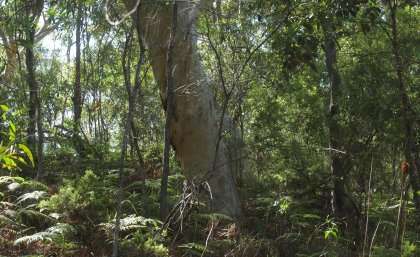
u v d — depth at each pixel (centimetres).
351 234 876
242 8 912
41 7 967
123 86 1456
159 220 845
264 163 1012
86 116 1599
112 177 1055
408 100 862
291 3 823
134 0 883
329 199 992
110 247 758
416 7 974
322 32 866
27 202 867
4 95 925
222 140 1003
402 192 767
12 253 715
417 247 791
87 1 843
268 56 911
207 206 945
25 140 1026
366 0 803
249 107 1056
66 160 1188
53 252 733
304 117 1009
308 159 988
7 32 991
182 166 1000
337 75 923
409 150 853
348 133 918
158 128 1325
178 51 934
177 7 861
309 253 812
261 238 854
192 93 941
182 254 784
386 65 885
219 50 959
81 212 816
